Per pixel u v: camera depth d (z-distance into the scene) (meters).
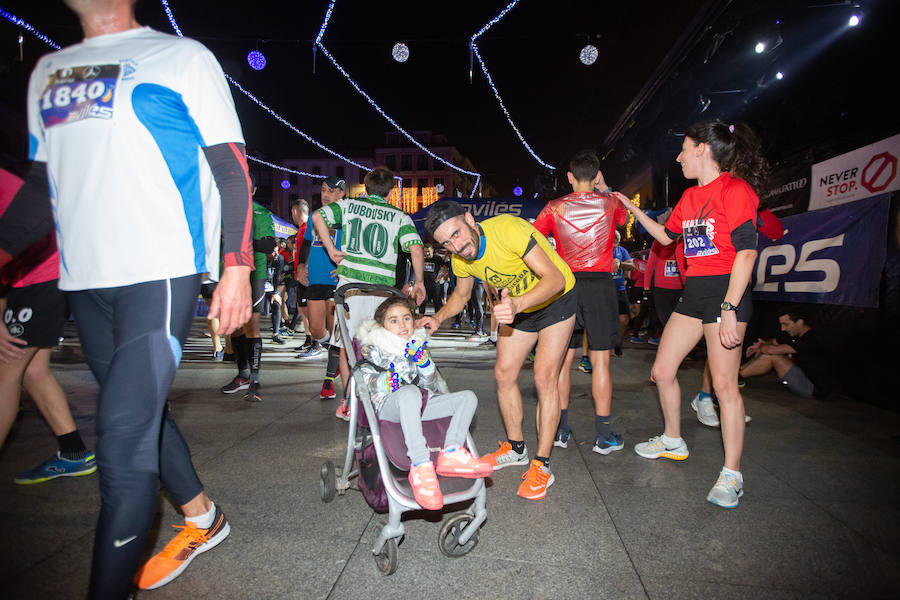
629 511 2.56
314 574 1.94
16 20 7.08
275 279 10.16
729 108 8.80
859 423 4.20
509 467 3.18
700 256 2.88
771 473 3.10
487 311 16.06
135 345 1.48
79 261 1.50
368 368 2.36
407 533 2.31
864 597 1.86
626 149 13.93
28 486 2.63
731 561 2.09
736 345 2.60
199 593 1.80
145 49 1.54
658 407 4.72
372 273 3.92
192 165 1.61
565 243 3.51
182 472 1.91
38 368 2.67
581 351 8.83
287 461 3.11
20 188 1.68
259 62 8.29
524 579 1.94
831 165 5.28
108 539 1.39
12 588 1.75
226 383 5.45
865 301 4.69
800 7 6.07
